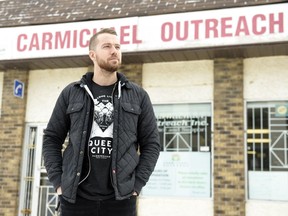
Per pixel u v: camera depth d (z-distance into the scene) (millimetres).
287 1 6828
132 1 8258
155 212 7672
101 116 2645
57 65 8500
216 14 7074
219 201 7234
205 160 7594
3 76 8938
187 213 7504
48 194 8461
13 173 8484
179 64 7945
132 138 2656
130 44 7469
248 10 6914
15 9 9148
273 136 7328
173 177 7723
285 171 7184
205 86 7738
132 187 2564
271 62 7465
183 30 7219
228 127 7395
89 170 2541
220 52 7344
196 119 7754
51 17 8484
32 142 8680
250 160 7363
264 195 7211
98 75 2756
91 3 8609
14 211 8352
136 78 8047
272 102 7422
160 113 7965
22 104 8695
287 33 6676
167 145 7844
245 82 7539
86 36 7754
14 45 8172
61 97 2807
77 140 2582
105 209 2545
